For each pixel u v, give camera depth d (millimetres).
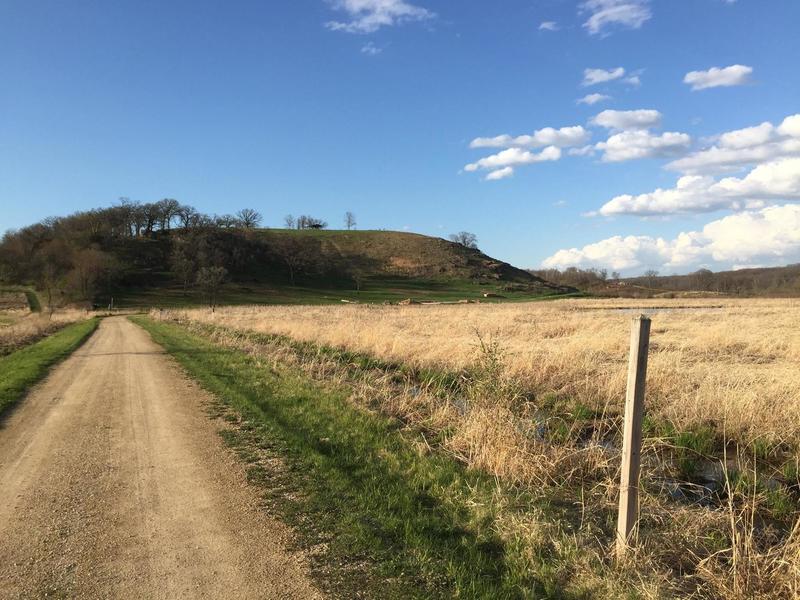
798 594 3590
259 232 159750
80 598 3648
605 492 5582
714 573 3988
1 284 91188
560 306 57344
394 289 130625
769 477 6371
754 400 8086
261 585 3777
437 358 13828
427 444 7059
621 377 10016
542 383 10969
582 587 3762
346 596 3641
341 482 5668
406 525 4605
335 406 9148
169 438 7617
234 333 25250
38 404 10336
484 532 4578
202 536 4543
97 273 88438
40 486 5812
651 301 69000
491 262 170875
